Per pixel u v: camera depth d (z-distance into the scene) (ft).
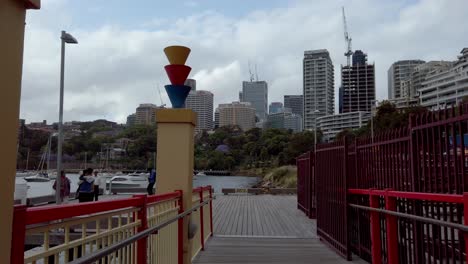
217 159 354.54
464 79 221.25
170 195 15.85
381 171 19.69
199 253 25.68
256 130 392.06
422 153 14.78
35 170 169.07
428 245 14.01
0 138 5.06
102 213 9.23
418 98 263.70
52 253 7.11
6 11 5.17
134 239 9.51
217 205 68.74
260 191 108.88
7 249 5.25
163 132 18.25
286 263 22.81
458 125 11.98
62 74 59.93
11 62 5.27
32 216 6.25
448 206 13.33
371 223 19.86
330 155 28.07
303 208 55.67
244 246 28.40
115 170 221.25
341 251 24.63
